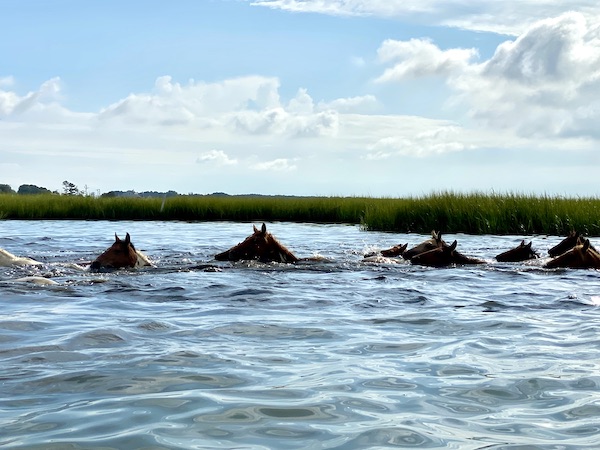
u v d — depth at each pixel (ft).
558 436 10.70
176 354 15.44
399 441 10.44
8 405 11.85
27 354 15.24
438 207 68.18
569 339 17.47
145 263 30.14
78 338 16.81
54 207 93.86
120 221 87.04
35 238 51.47
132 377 13.60
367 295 23.95
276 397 12.48
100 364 14.51
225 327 18.47
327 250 42.70
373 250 42.60
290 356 15.49
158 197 102.01
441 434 10.76
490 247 46.65
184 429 10.77
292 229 71.61
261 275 28.25
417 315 20.52
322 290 24.84
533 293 24.76
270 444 10.21
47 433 10.50
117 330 17.80
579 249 31.89
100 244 45.68
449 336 17.78
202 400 12.23
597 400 12.50
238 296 23.36
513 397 12.66
